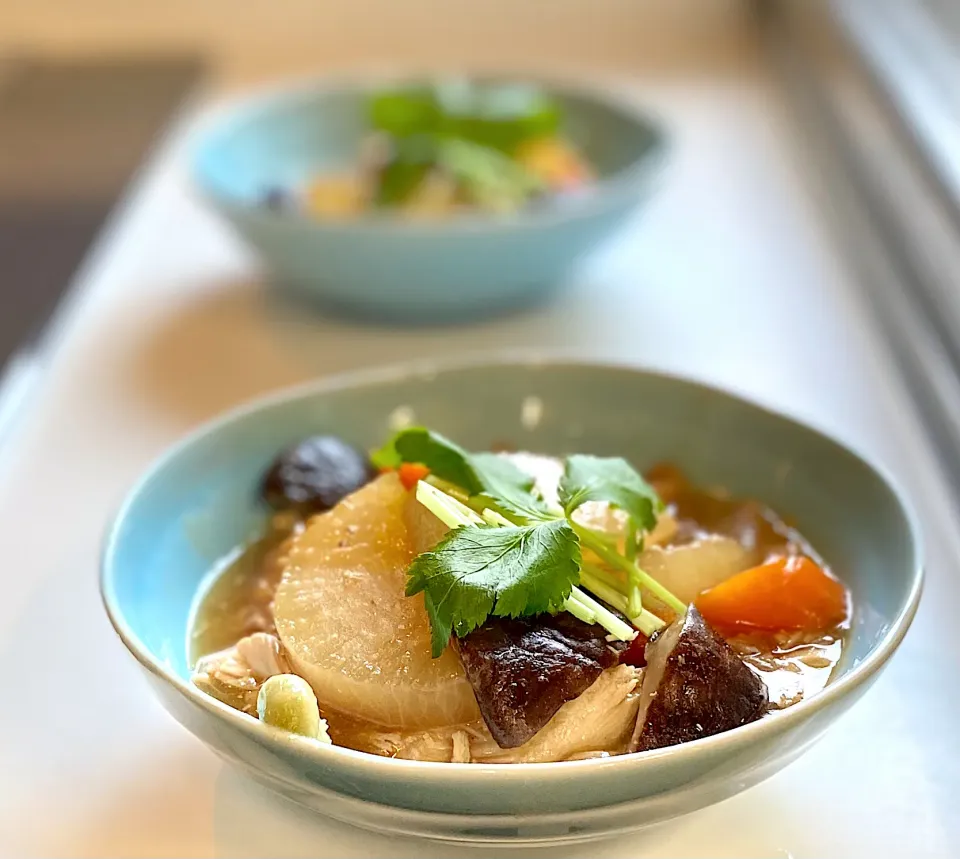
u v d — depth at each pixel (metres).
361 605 0.22
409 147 0.48
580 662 0.20
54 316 0.45
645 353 0.39
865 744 0.23
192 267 0.48
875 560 0.23
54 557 0.30
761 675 0.21
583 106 0.53
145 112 0.67
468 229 0.37
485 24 0.79
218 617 0.25
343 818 0.20
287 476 0.27
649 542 0.24
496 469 0.24
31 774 0.23
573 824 0.18
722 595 0.23
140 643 0.20
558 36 0.79
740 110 0.65
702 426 0.28
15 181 0.58
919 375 0.35
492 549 0.20
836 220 0.50
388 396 0.30
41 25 0.80
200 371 0.39
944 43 0.43
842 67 0.53
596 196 0.39
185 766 0.23
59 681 0.25
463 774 0.17
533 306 0.43
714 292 0.44
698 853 0.20
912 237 0.39
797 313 0.42
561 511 0.23
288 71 0.74
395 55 0.77
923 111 0.41
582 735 0.20
